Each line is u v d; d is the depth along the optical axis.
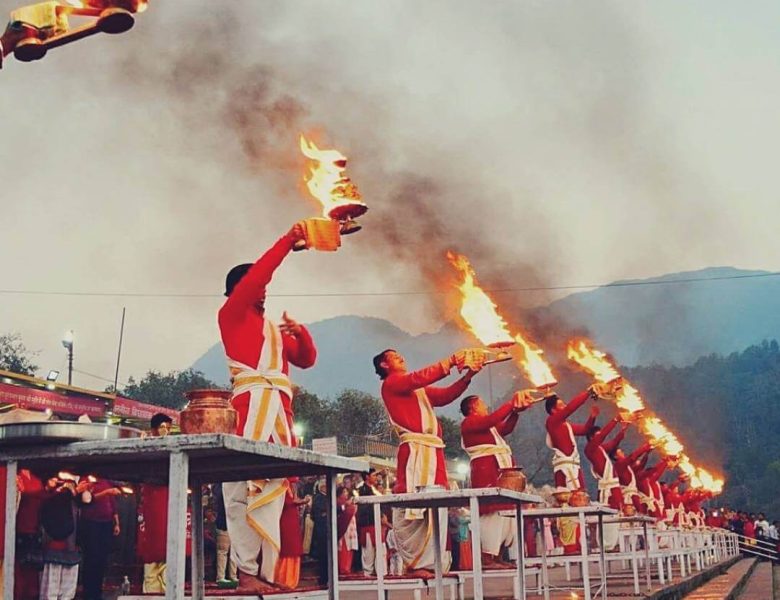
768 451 96.75
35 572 6.29
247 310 4.67
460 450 35.41
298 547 4.75
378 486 11.51
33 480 6.22
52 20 3.40
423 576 6.40
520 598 5.92
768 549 31.34
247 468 3.84
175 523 2.96
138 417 13.60
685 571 14.59
